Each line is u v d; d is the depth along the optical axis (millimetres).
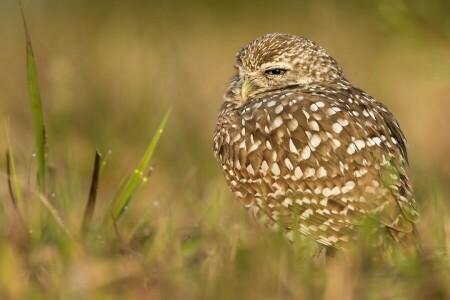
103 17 33031
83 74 21938
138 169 12383
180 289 10469
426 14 17969
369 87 24703
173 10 34281
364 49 28188
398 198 11492
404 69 25219
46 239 11820
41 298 10359
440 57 18359
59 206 13695
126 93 20391
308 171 11859
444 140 20000
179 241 11836
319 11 30328
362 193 11547
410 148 18891
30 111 21906
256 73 13766
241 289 10219
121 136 19266
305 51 13648
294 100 12320
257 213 12508
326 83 13508
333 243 11750
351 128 11922
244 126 12539
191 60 27594
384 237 11188
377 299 10266
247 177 12461
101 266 10797
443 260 10906
